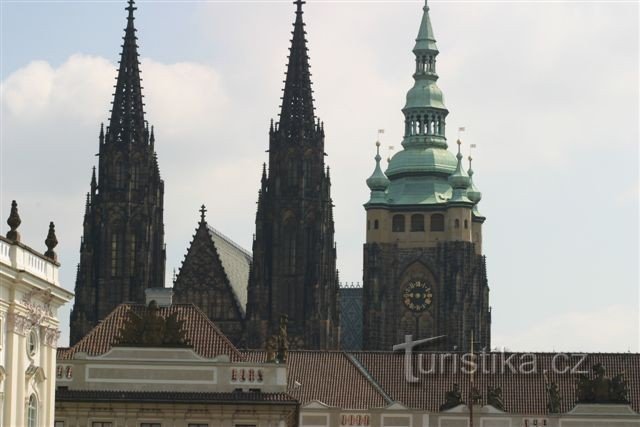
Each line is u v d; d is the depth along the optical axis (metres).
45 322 154.25
